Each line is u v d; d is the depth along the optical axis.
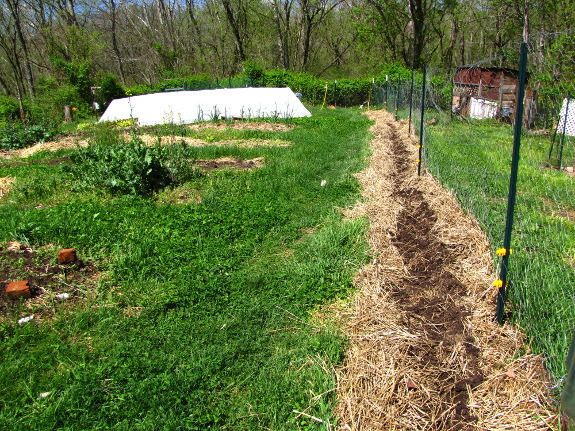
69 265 4.41
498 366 3.00
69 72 25.14
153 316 3.75
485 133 10.08
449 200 5.98
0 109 19.52
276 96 18.61
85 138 13.65
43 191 7.05
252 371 3.15
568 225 5.30
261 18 35.88
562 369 2.74
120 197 6.79
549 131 6.97
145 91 27.33
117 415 2.72
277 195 7.03
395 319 3.59
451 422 2.60
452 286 4.03
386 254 4.83
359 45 32.66
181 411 2.78
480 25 29.66
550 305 3.49
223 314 3.83
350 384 2.90
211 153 10.10
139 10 43.38
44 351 3.25
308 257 4.88
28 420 2.63
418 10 28.22
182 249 4.96
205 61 40.00
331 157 9.78
